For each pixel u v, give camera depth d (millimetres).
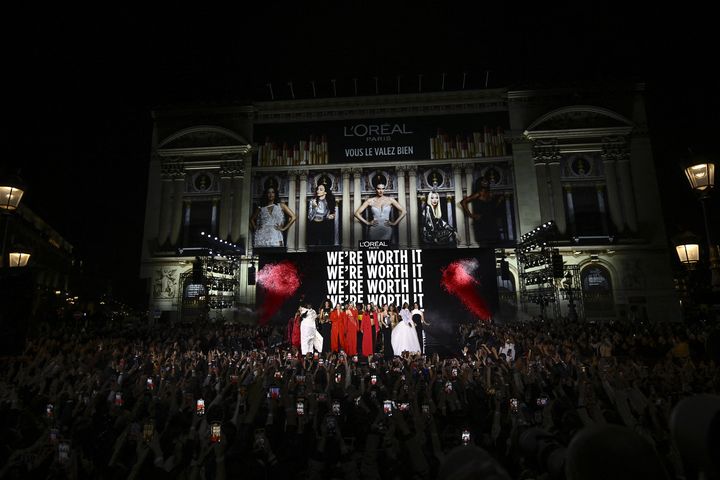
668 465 7555
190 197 51281
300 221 49625
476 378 15836
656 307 45375
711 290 9570
